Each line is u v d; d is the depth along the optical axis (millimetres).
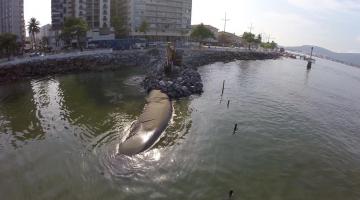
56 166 31734
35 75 74188
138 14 172375
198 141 38875
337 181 32062
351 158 37812
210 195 28094
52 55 83688
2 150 34969
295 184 30859
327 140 43000
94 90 62250
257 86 77562
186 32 190875
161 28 184000
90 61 88688
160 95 56344
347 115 58406
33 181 29234
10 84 65750
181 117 47406
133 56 101500
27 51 101250
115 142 37062
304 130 46125
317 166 34875
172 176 30656
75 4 149500
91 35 131375
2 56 83562
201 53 125125
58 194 27375
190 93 61938
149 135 38281
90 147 35750
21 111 47906
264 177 31625
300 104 62594
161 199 27172
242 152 36750
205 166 32906
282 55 196750
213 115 49500
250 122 47469
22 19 188875
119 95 58844
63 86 65062
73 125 42344
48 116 45781
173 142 38094
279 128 45969
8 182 29062
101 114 47125
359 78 136000
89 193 27578
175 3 185875
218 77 85500
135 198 27125
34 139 37844
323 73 130750
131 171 31062
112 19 163250
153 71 77938
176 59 77812
